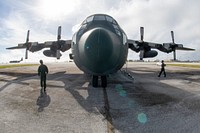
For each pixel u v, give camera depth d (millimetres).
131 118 5535
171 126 4906
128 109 6457
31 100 7633
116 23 11969
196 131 4590
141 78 15445
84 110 6328
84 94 8820
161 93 9219
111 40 8766
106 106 6824
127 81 13367
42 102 7328
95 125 4980
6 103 7125
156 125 4980
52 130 4633
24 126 4875
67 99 7848
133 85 11656
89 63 8805
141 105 6973
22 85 11227
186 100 7777
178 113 6004
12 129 4664
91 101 7539
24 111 6148
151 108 6578
